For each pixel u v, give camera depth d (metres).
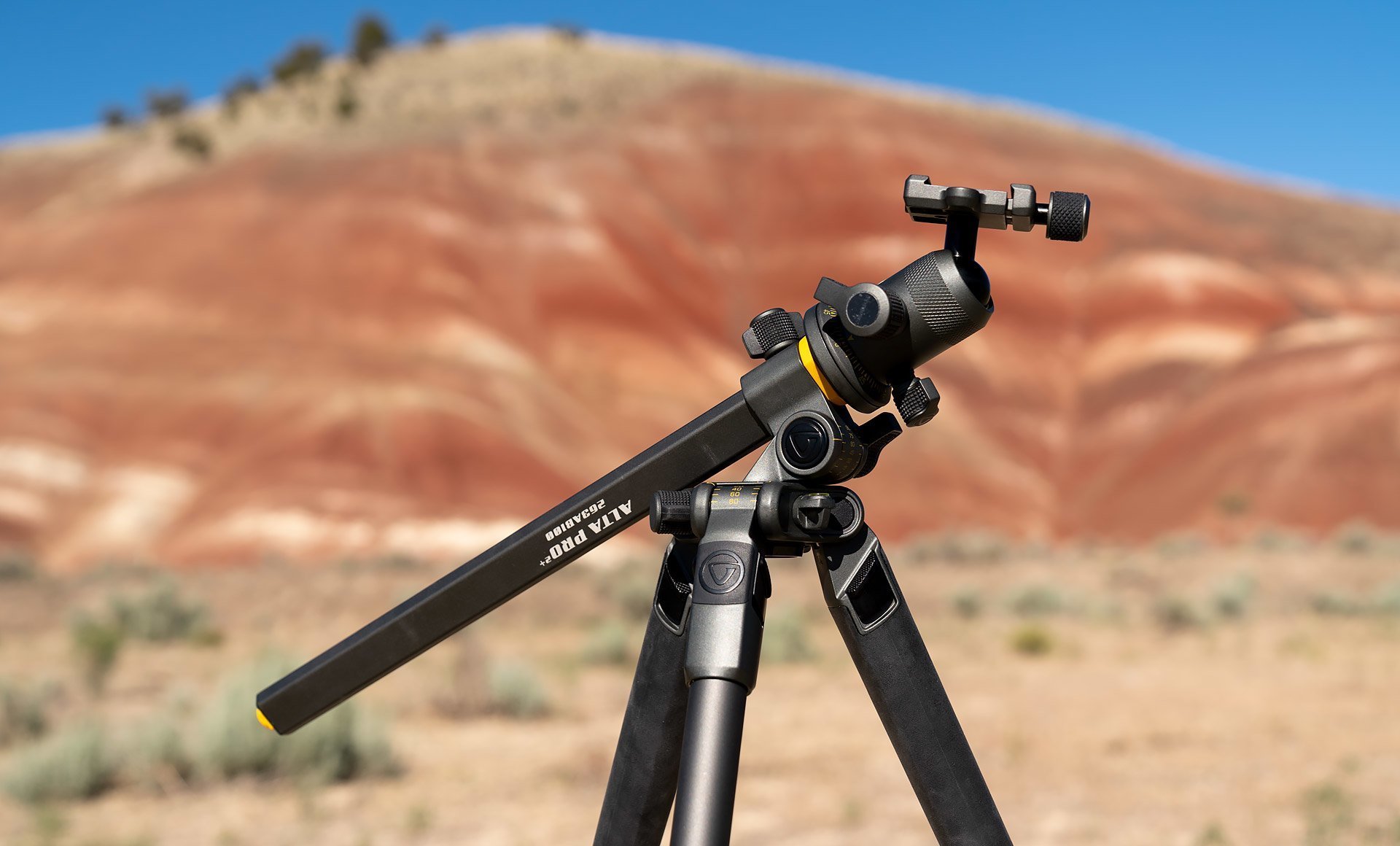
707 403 82.69
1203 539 67.75
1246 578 30.62
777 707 12.78
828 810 8.06
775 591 29.72
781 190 103.38
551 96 120.75
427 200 85.81
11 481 58.91
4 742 11.26
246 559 56.12
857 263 97.62
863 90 125.19
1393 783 8.50
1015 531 77.88
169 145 103.25
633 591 27.88
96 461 61.84
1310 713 11.69
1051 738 10.59
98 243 79.88
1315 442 76.56
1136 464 82.56
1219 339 92.44
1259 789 8.41
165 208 83.31
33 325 73.06
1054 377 92.62
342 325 75.75
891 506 76.12
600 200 93.44
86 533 57.28
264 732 9.28
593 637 19.61
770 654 16.91
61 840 7.46
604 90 123.69
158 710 12.61
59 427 62.72
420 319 77.44
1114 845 7.02
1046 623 23.31
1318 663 15.67
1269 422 79.06
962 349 91.44
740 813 8.02
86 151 110.19
